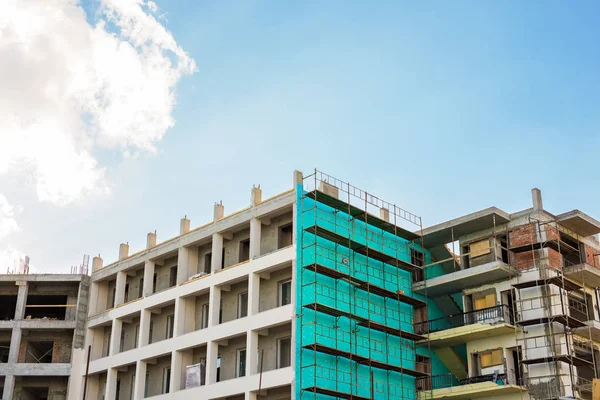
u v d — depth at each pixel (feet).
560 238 176.65
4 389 209.26
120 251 221.46
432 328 190.90
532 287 169.37
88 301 222.28
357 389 169.68
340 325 172.14
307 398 159.02
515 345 169.17
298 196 174.09
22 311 220.23
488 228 182.50
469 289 183.32
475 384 168.04
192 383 181.06
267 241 181.88
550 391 158.71
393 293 182.80
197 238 195.62
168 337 199.62
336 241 177.06
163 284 206.59
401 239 196.03
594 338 173.27
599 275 171.32
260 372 160.35
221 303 187.93
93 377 213.87
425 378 185.37
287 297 174.19
